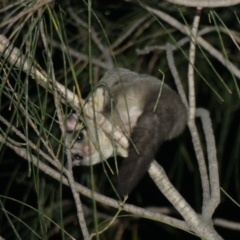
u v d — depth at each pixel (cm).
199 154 611
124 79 623
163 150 874
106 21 777
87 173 714
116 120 580
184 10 708
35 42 419
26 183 719
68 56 416
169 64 705
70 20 750
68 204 761
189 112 619
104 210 773
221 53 718
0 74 448
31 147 500
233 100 716
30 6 418
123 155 613
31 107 461
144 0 710
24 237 704
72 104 446
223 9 695
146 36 757
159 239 944
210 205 568
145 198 948
